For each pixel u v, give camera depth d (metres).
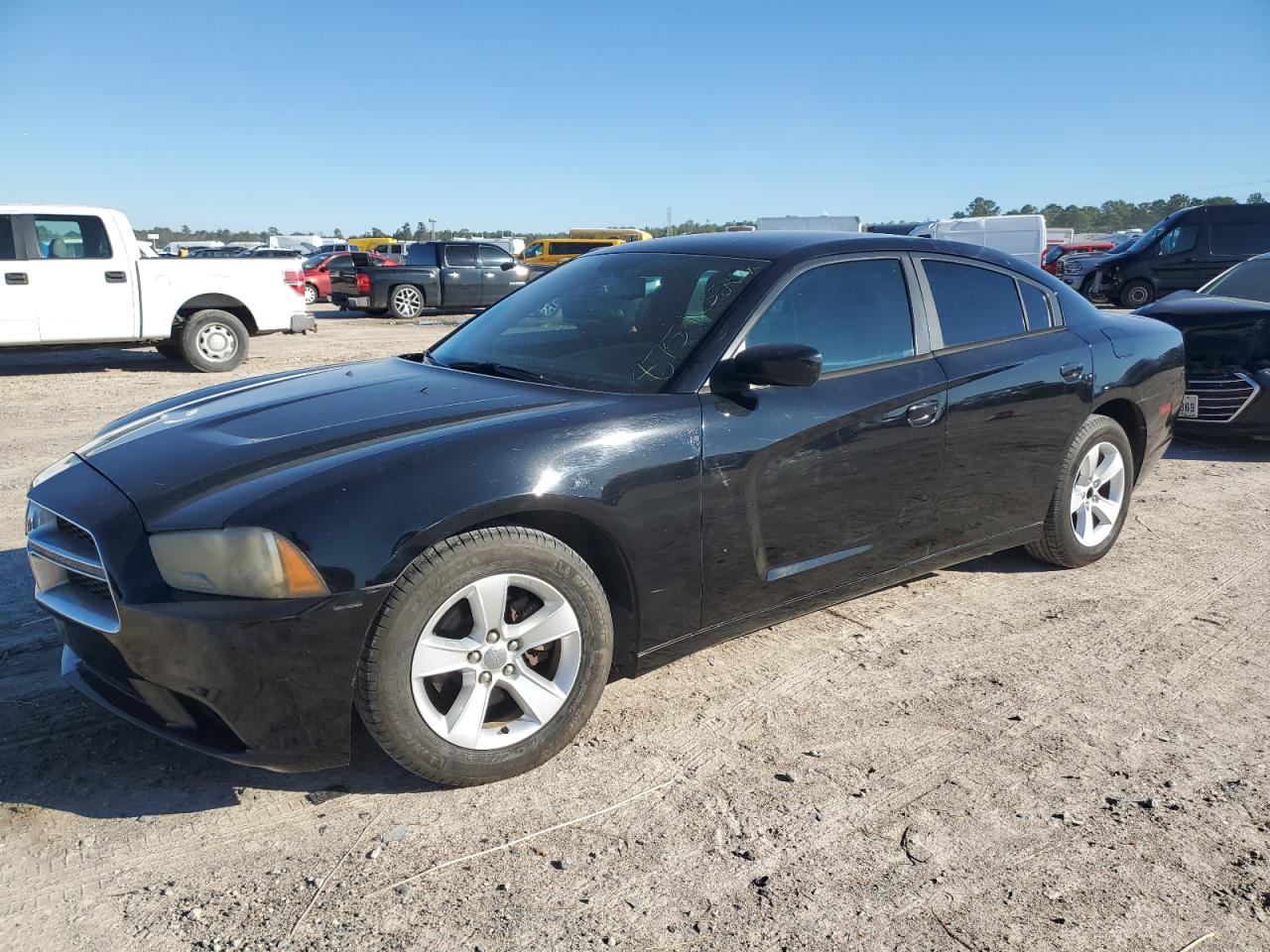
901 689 3.31
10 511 5.28
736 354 3.10
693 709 3.15
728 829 2.51
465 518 2.51
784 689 3.30
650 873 2.34
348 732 2.47
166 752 2.85
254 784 2.69
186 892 2.25
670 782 2.72
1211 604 4.12
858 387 3.36
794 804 2.62
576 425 2.77
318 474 2.47
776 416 3.11
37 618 3.75
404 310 20.27
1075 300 4.47
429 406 2.96
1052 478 4.18
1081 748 2.94
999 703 3.22
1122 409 4.59
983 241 25.02
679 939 2.12
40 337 10.86
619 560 2.85
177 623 2.33
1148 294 18.45
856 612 4.02
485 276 20.95
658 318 3.31
